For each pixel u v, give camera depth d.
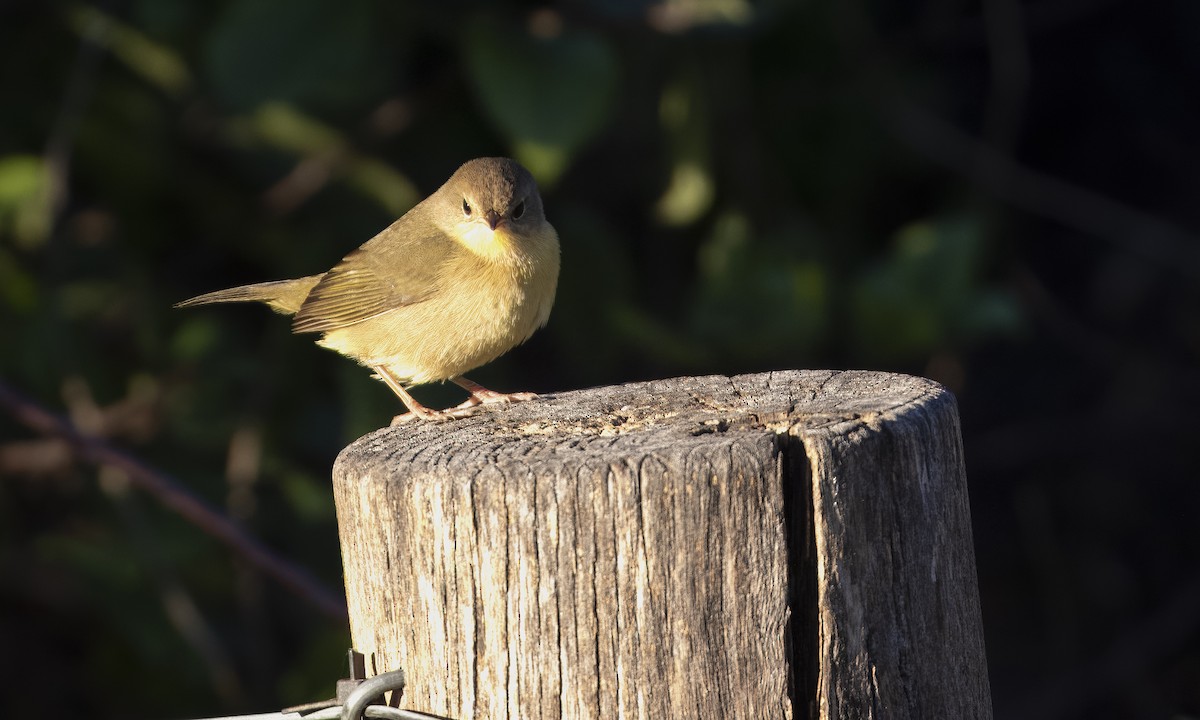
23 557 12.11
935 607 5.06
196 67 11.63
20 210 11.17
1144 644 14.26
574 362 12.80
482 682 4.86
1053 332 15.03
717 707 4.69
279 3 10.62
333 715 5.32
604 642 4.70
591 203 13.36
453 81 11.84
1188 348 14.84
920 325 11.74
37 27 11.66
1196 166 15.18
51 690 12.30
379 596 5.09
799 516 4.81
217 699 11.38
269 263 12.30
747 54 12.73
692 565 4.67
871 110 13.49
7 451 11.23
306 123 11.53
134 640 11.11
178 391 11.55
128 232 12.11
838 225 13.73
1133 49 15.18
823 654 4.79
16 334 11.34
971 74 14.99
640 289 13.45
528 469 4.75
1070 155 15.26
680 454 4.68
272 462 11.43
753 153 12.93
